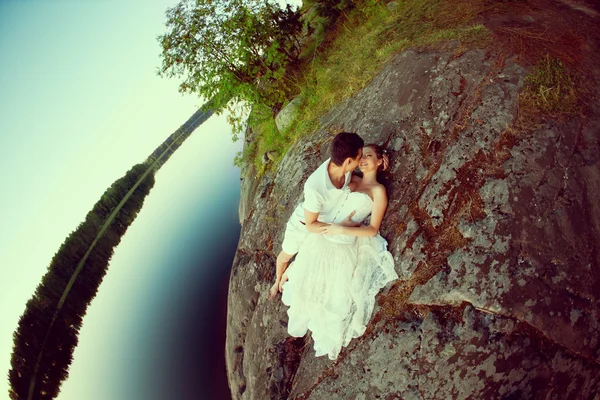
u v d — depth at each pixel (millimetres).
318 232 2826
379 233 3203
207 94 5590
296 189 4340
